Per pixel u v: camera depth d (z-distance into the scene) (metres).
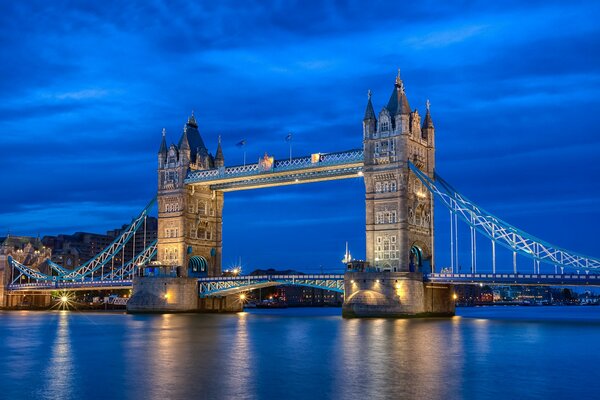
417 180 134.50
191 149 168.12
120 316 147.38
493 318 145.38
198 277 160.88
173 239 162.12
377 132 133.38
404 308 124.31
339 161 138.00
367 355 61.66
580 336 84.25
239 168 152.38
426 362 56.78
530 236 119.88
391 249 129.50
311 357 60.34
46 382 47.47
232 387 45.03
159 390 44.16
